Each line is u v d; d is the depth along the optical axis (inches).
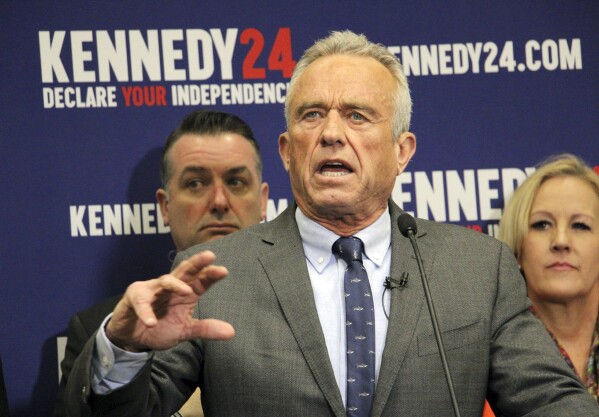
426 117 189.5
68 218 181.8
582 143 190.9
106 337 96.1
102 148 183.6
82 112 183.6
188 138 178.7
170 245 184.1
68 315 180.1
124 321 92.7
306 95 121.8
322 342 111.0
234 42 187.6
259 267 118.3
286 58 188.4
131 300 88.4
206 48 186.9
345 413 108.1
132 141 184.4
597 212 177.9
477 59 191.0
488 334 114.3
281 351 111.0
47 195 181.5
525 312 118.4
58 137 182.5
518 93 191.0
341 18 189.8
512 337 115.2
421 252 120.0
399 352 111.0
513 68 191.5
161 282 88.8
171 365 110.7
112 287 181.8
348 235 121.5
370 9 190.4
